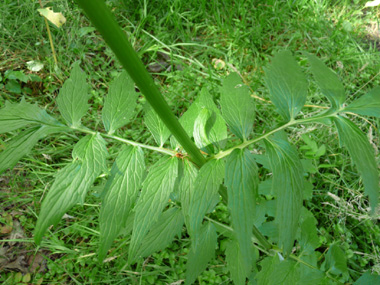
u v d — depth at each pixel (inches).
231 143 30.4
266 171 29.5
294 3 42.3
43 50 36.0
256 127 32.6
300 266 19.2
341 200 26.2
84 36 37.6
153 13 40.6
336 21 42.5
